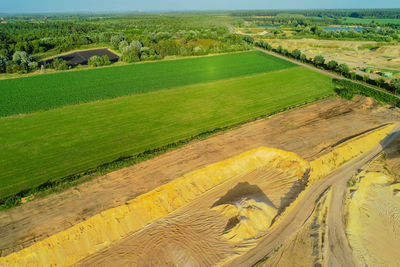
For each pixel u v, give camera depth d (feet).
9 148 106.01
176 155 100.73
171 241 69.67
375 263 66.95
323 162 99.60
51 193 80.28
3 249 61.72
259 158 102.73
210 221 75.46
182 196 82.99
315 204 83.05
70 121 130.00
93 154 102.83
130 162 95.50
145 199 77.97
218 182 90.94
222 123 129.90
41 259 62.59
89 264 63.62
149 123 129.29
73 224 68.80
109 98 159.33
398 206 84.79
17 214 72.23
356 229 76.13
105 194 79.77
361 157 106.83
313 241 71.15
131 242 69.26
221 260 65.41
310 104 155.43
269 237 71.92
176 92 172.55
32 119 131.13
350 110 148.15
